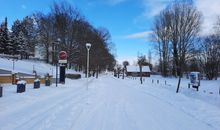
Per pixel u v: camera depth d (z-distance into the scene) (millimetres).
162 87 34312
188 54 72125
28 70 53000
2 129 8312
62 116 10734
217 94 25516
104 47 86000
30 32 98125
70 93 19766
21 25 105812
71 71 70812
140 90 27141
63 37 60688
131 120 10625
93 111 12359
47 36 75000
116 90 25859
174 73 83812
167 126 9750
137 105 15016
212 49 79375
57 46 62312
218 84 45219
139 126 9609
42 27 75812
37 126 8859
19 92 17656
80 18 64375
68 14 63438
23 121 9477
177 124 10133
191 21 71375
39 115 10656
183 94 23688
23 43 92062
